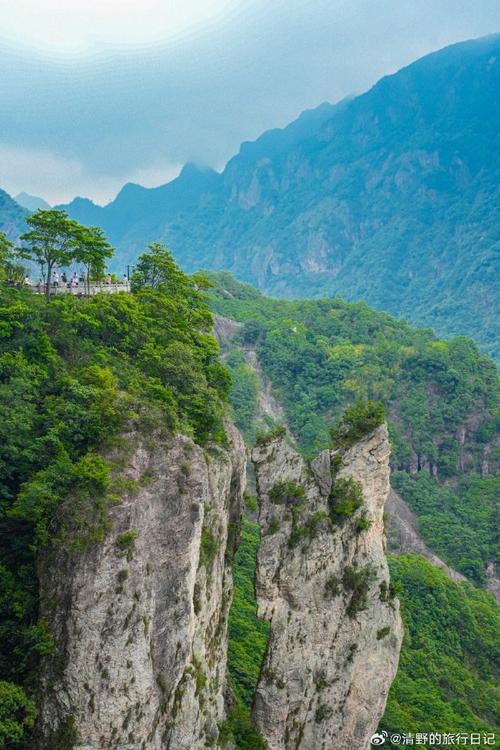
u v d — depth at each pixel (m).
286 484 58.38
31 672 42.91
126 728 43.16
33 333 52.75
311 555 57.56
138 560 44.50
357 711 57.72
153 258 70.44
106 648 42.88
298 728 56.12
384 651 58.59
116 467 46.03
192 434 51.75
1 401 47.62
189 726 46.81
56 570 43.56
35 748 41.66
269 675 56.19
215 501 52.56
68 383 49.72
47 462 46.59
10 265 62.62
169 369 56.03
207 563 51.00
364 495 59.72
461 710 89.94
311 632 57.00
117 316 58.31
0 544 45.66
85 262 64.56
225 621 55.91
